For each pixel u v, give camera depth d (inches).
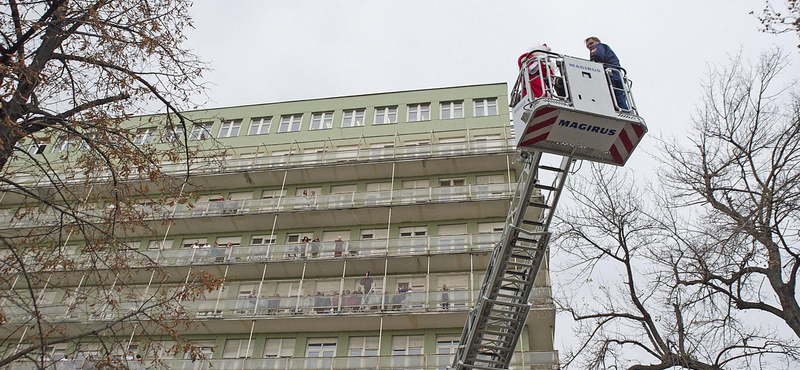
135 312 466.9
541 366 839.7
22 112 406.6
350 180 1247.5
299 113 1400.1
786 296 545.3
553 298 706.2
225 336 1043.9
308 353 1010.1
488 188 1117.7
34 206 450.9
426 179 1213.7
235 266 1104.8
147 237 1205.1
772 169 567.5
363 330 1010.7
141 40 449.1
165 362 994.1
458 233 1113.4
